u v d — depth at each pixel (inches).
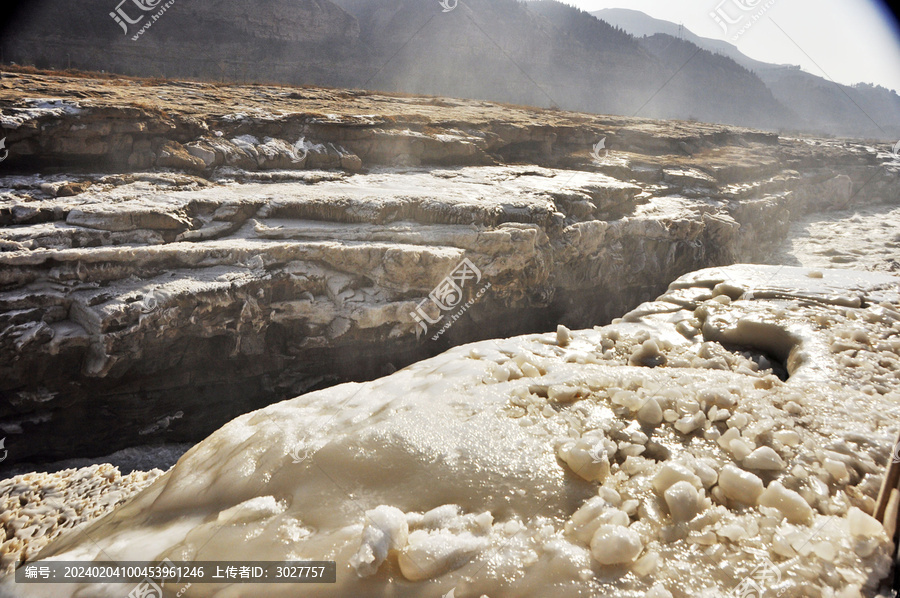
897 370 142.5
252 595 85.6
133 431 547.8
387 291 625.9
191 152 764.6
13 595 94.3
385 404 133.7
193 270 559.8
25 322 480.7
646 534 89.1
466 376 145.1
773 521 89.4
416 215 725.3
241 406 602.2
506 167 1072.8
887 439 109.2
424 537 89.0
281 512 102.9
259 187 737.0
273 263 589.0
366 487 105.1
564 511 95.0
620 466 106.3
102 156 704.4
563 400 128.6
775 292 209.9
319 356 620.1
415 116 1078.4
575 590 79.2
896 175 1860.2
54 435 516.7
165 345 524.1
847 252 1196.5
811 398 125.6
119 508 126.8
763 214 1248.8
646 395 128.7
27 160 659.4
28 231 523.5
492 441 113.0
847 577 78.9
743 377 139.9
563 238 796.0
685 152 1493.6
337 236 648.4
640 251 935.7
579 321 869.8
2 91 701.9
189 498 116.3
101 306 490.9
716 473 102.1
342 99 1235.9
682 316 210.1
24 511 181.2
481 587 81.5
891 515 85.7
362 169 924.0
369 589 83.1
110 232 553.9
